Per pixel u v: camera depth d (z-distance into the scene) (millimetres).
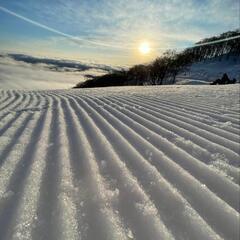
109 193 2219
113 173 2607
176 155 3090
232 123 4578
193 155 3090
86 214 1923
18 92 12195
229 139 3666
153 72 59438
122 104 6980
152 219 1889
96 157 3018
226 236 1745
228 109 6020
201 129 4195
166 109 6102
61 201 2070
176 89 13211
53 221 1829
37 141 3613
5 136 3875
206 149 3285
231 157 3025
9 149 3287
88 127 4375
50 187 2301
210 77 72562
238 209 2033
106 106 6637
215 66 89812
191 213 1968
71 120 4965
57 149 3277
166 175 2576
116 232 1740
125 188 2311
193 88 13781
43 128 4355
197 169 2713
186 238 1715
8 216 1883
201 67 89875
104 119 5008
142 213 1953
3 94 10672
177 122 4703
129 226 1807
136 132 4055
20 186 2312
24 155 3078
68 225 1790
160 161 2912
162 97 8758
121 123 4648
